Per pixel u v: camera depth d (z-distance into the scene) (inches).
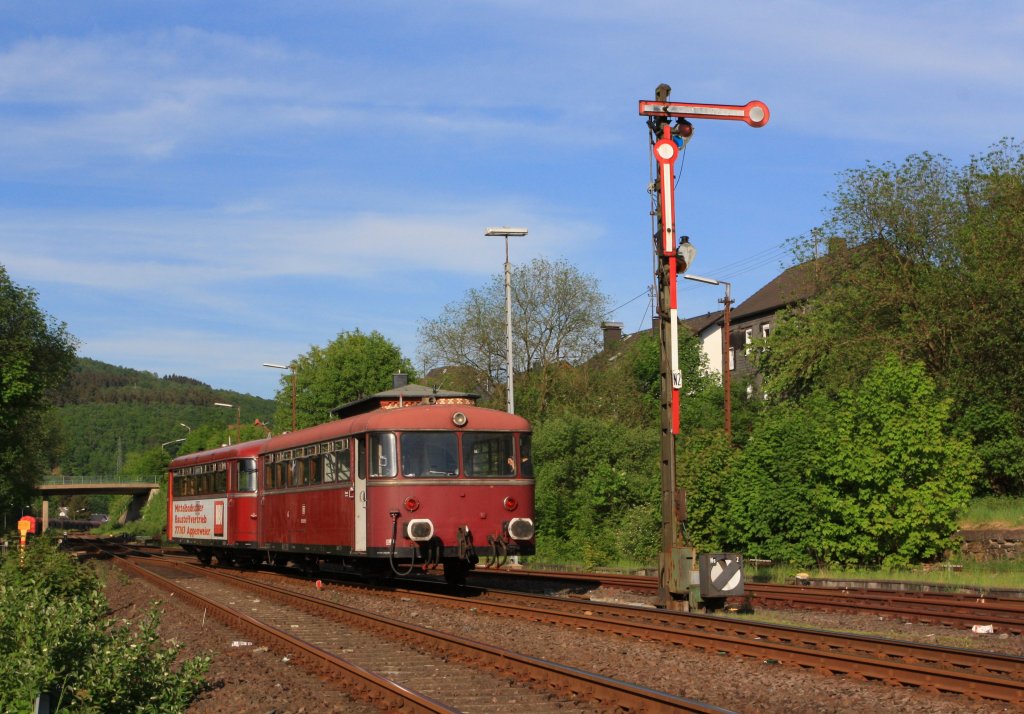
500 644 519.8
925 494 924.6
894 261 1493.6
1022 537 992.9
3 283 1695.4
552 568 1213.7
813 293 1593.3
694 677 417.4
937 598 685.3
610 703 365.1
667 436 669.9
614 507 1290.6
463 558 791.1
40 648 351.9
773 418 1068.5
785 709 356.5
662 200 673.0
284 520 993.5
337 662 440.5
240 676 444.1
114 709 356.2
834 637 479.8
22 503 2669.8
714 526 1061.1
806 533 978.1
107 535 4156.0
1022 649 486.9
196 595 792.3
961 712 349.7
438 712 341.7
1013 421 1269.7
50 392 1909.4
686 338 2267.5
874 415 949.2
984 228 1341.0
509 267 1386.6
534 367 2241.6
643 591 827.4
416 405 836.0
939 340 1357.0
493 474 811.4
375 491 793.6
